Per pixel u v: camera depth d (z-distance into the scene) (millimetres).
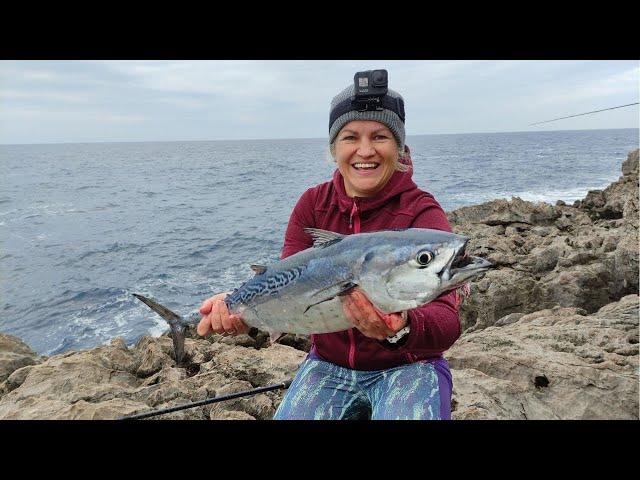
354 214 1123
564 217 5203
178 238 8789
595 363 1768
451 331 920
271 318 1026
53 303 5477
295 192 15641
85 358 1901
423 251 844
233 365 1779
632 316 2264
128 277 6367
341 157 1094
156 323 4793
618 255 3174
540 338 2047
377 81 1043
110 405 1484
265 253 7457
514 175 17031
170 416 1469
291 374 1734
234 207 12680
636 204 4828
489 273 3352
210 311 1123
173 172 27453
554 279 3252
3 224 11055
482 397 1499
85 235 9438
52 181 23109
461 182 15211
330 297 924
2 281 6418
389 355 1087
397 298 864
